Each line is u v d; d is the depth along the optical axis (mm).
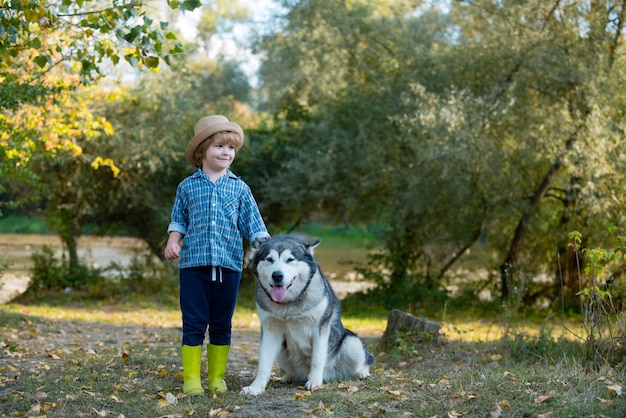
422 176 13227
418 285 15523
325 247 28266
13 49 6082
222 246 4703
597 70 12641
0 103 7102
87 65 6195
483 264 16281
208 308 4793
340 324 5285
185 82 16188
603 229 12859
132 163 15195
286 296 4680
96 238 19188
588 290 5926
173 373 5398
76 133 9641
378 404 4332
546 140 12992
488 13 13914
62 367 5551
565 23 13453
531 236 15594
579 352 6246
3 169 8180
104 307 14414
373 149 14406
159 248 17406
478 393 4434
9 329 8133
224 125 4777
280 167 17078
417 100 13086
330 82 16266
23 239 27375
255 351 7953
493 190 13719
